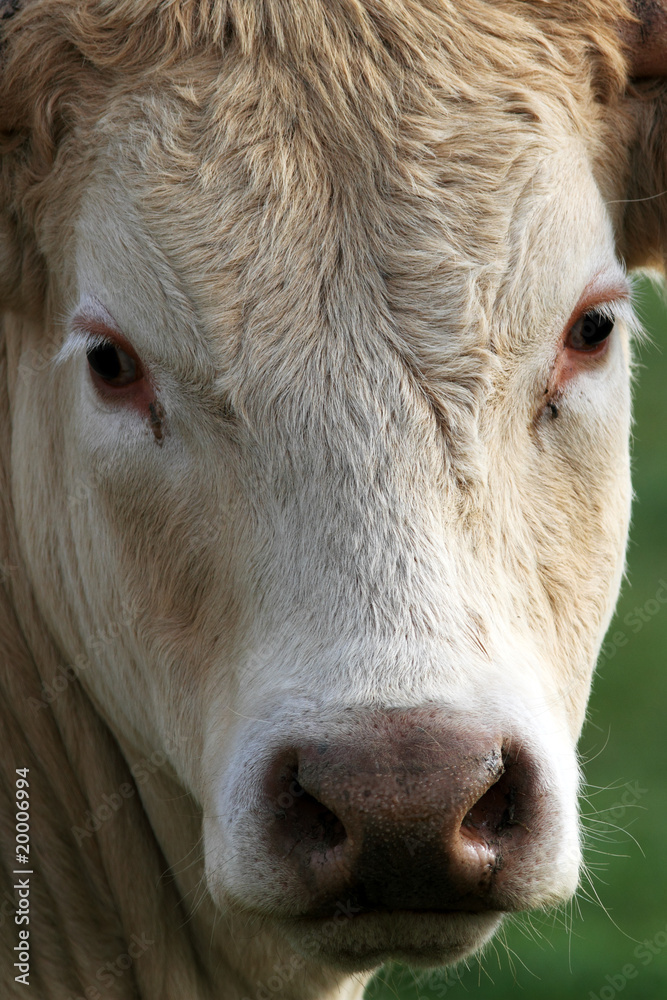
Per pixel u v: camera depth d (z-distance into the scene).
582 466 6.04
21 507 6.96
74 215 5.99
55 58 6.00
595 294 5.89
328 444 5.27
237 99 5.63
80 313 5.88
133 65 5.86
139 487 5.84
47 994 6.74
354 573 5.09
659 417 25.09
